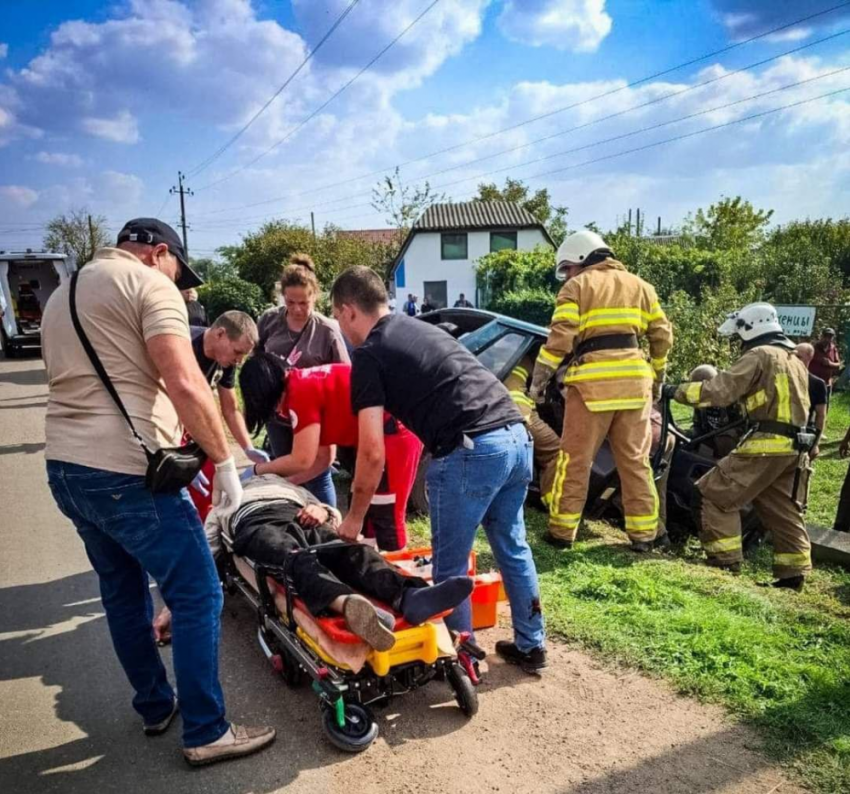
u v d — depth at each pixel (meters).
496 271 33.75
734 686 3.29
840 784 2.66
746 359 5.25
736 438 6.10
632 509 5.30
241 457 7.73
